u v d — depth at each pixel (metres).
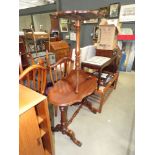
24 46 3.25
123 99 2.44
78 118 1.94
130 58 3.91
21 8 7.02
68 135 1.59
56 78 1.72
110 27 2.22
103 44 2.36
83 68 2.10
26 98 0.89
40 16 6.29
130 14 3.69
